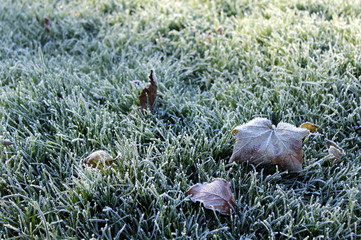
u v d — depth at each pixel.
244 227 0.89
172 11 1.37
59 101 1.08
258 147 0.94
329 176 0.94
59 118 1.03
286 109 1.03
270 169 0.95
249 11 1.37
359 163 0.96
